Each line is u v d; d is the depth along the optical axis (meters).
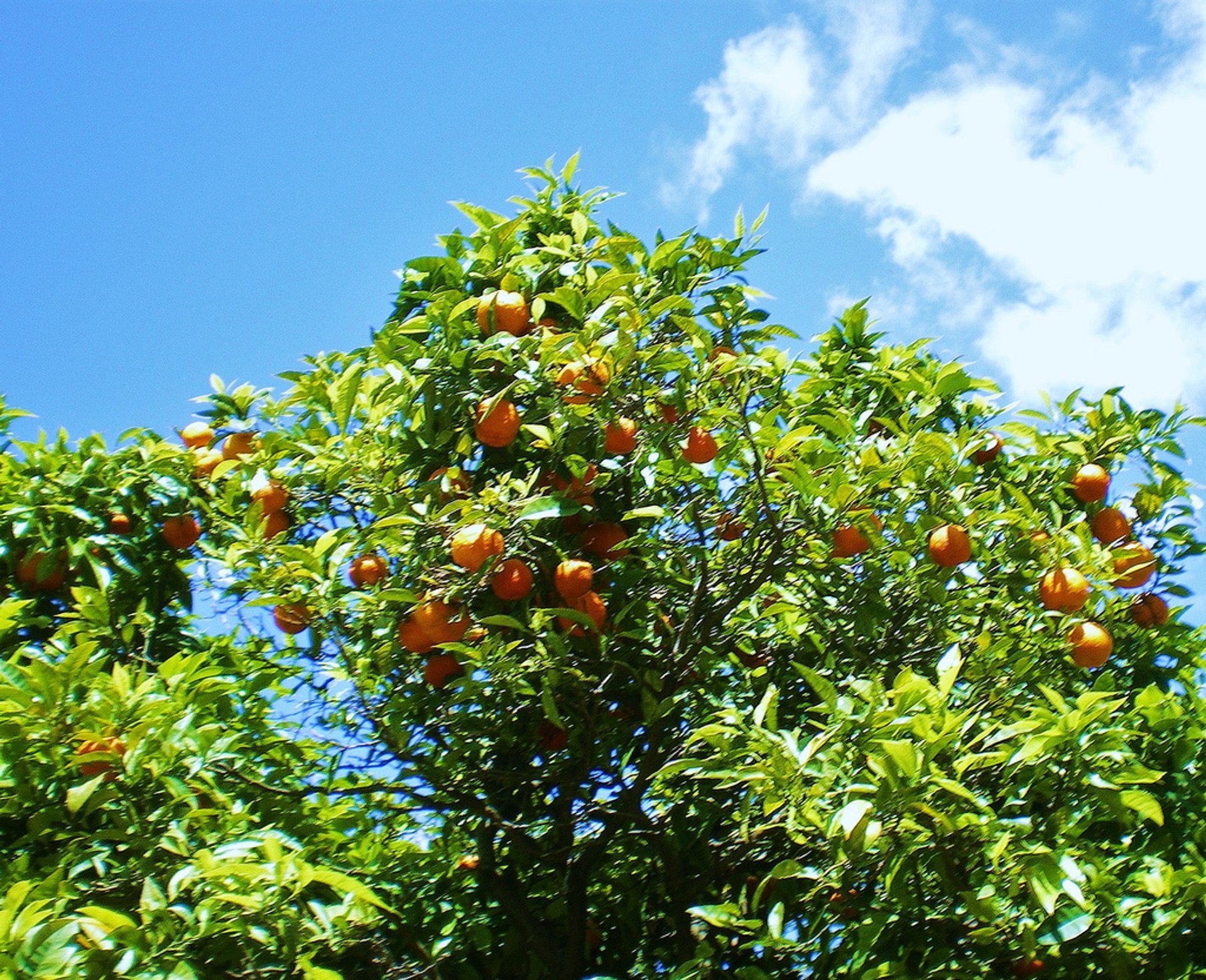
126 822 4.18
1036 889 3.63
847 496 5.25
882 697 4.01
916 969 4.27
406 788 5.58
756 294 6.23
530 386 5.30
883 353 6.56
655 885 6.12
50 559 5.60
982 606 5.69
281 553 5.11
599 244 6.07
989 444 6.18
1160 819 4.09
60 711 4.27
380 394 5.65
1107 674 4.81
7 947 3.17
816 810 3.98
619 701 5.85
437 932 5.32
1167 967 4.16
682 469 5.52
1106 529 6.05
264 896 3.66
